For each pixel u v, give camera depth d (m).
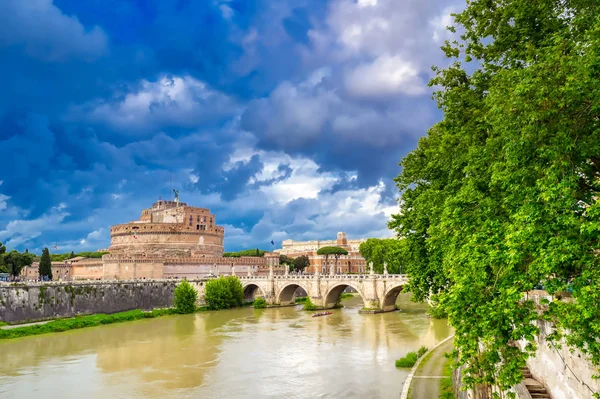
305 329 85.81
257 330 86.12
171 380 51.16
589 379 15.43
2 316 85.75
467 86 30.69
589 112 14.73
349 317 102.19
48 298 95.25
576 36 19.14
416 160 40.88
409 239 40.38
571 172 14.55
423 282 38.34
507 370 13.88
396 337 74.12
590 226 12.18
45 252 138.00
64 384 50.12
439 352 55.81
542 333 20.28
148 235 182.00
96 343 74.06
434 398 37.06
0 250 121.19
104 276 151.12
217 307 125.06
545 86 15.13
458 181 26.53
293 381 49.75
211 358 62.03
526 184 16.17
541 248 13.72
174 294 121.44
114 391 47.38
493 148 19.66
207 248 191.25
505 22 25.17
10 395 46.56
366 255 179.00
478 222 19.61
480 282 16.08
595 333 12.67
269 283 135.00
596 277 12.43
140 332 85.56
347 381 48.69
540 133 15.38
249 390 47.00
